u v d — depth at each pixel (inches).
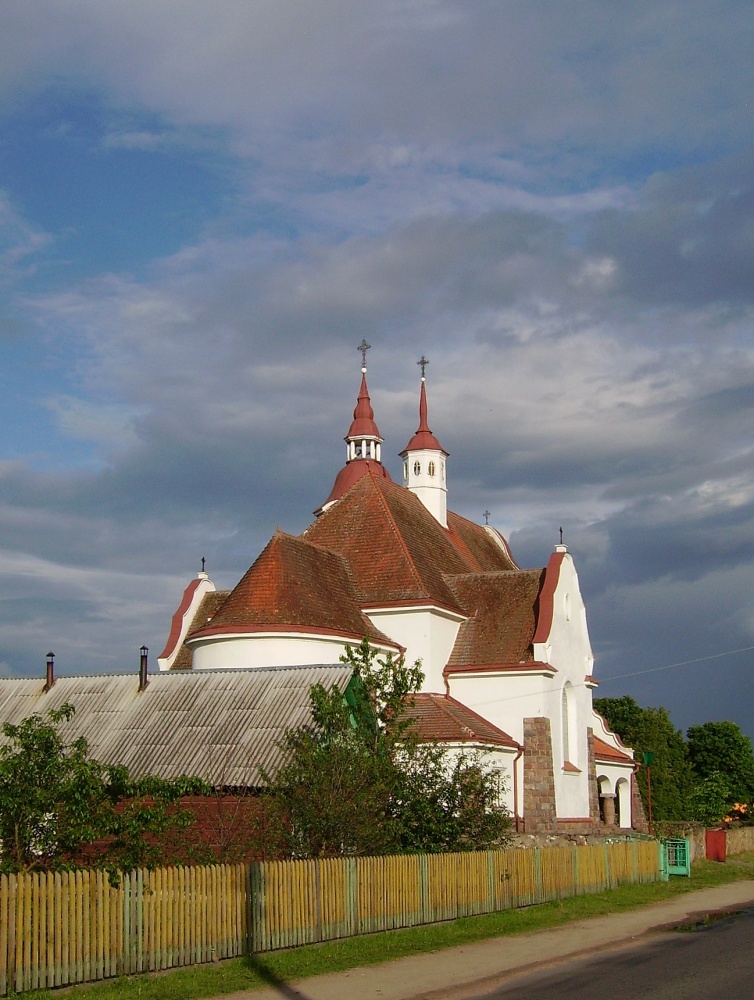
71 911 745.0
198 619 2114.9
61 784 848.3
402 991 766.5
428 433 2409.0
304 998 737.6
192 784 953.5
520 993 753.0
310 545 1836.9
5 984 696.4
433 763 1311.5
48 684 1590.8
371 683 1250.0
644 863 1700.3
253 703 1414.9
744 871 2046.0
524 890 1288.1
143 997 723.4
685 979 805.2
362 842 1077.8
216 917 851.4
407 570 1889.8
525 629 1913.1
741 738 3777.1
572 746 1993.1
